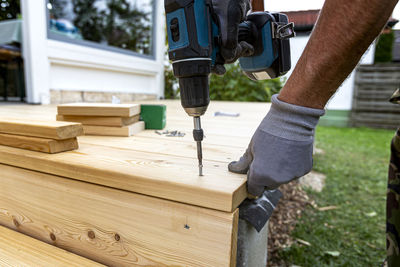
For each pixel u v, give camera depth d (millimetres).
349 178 2980
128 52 3512
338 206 2328
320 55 459
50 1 3170
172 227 614
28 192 817
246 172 652
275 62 906
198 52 560
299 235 1858
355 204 2365
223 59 693
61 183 750
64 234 768
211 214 569
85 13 3926
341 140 4930
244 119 1777
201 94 578
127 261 679
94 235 717
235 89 3832
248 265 837
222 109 2477
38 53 2480
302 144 526
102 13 4086
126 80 3594
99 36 4258
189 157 822
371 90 6602
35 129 821
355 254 1672
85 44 2953
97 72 3164
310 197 2496
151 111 1261
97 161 740
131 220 660
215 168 707
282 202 2371
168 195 606
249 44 829
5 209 885
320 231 1902
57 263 703
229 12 621
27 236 836
